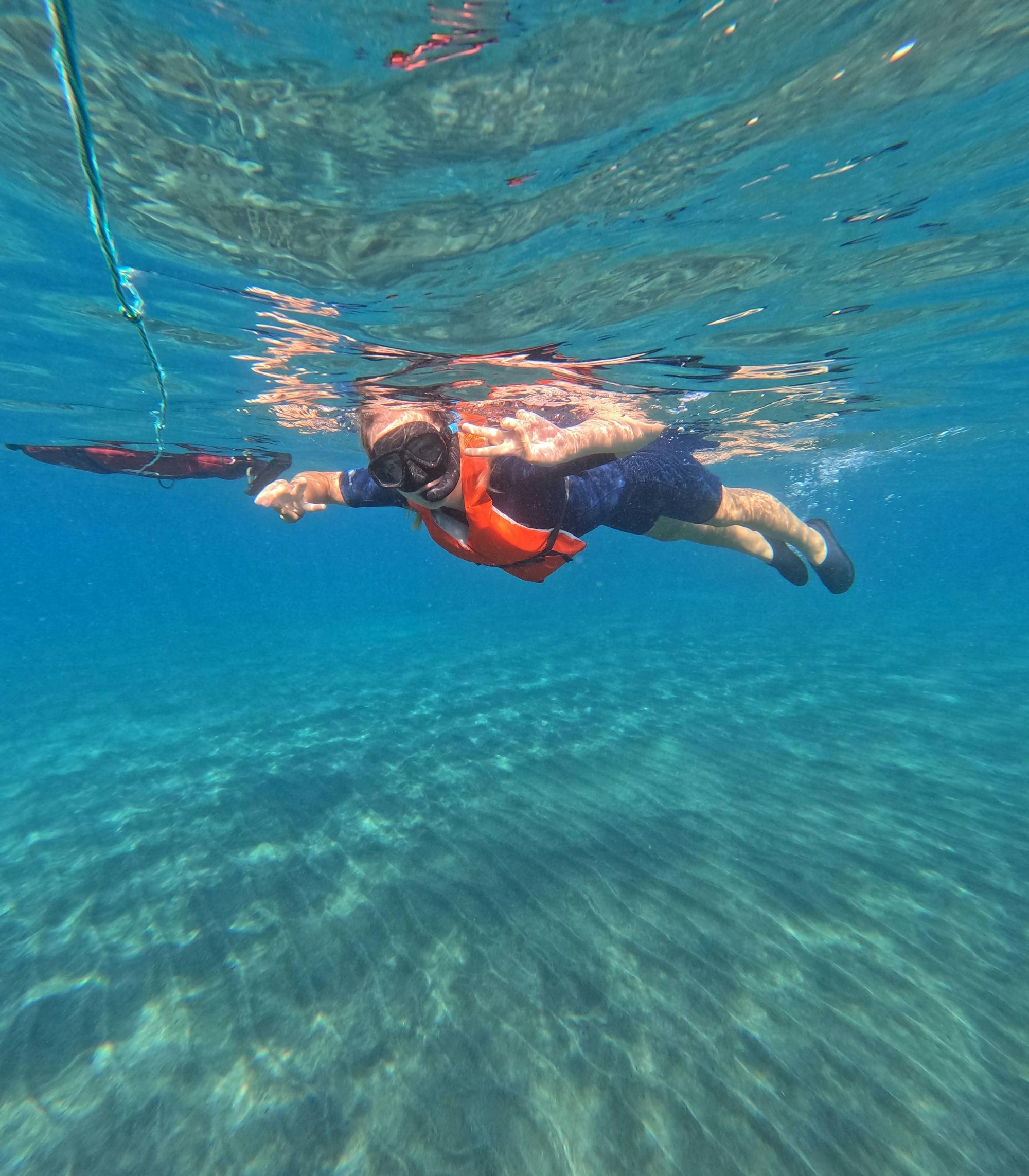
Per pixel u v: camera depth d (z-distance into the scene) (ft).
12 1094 4.09
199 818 8.72
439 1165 3.49
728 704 13.92
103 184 5.43
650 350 9.43
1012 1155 3.43
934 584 63.87
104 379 11.64
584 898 6.02
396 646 26.81
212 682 20.26
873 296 8.53
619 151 4.96
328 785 9.73
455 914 5.85
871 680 15.96
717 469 27.40
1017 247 7.47
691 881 6.30
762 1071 4.01
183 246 6.31
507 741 11.58
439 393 11.23
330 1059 4.25
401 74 4.12
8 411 14.48
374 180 5.16
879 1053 4.12
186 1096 4.02
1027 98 4.78
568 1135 3.63
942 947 5.18
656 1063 4.09
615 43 3.98
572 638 26.37
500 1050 4.25
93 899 6.58
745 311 8.41
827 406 15.42
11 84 4.40
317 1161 3.56
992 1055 4.10
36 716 16.69
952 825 7.54
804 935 5.39
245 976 5.14
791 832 7.41
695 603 44.50
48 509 58.08
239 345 9.25
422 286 6.88
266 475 8.54
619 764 10.05
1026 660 17.83
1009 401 18.24
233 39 3.88
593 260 6.61
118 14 3.75
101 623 48.98
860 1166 3.40
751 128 4.85
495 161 4.96
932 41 4.19
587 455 3.34
